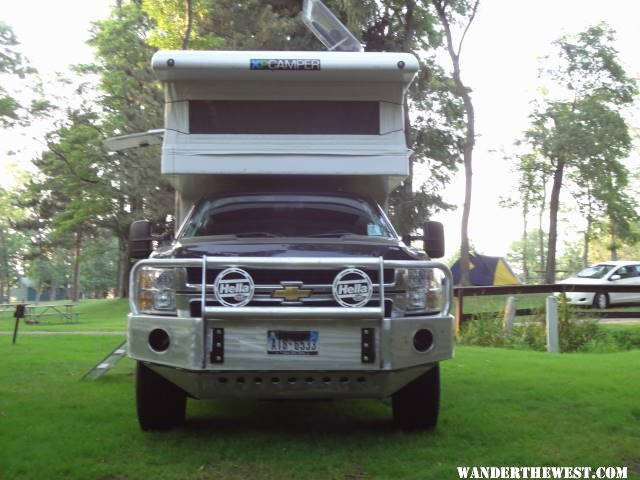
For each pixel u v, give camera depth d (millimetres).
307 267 4680
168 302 4844
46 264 87625
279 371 4633
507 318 12680
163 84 6059
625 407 6336
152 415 5309
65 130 33781
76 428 5555
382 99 6125
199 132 6043
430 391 5281
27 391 7180
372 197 6926
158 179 27031
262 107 6090
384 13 28234
